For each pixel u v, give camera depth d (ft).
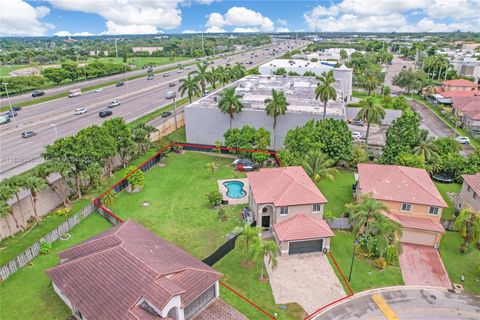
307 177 159.43
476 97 326.44
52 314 105.50
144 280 98.63
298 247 136.77
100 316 92.43
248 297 114.42
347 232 151.23
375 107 221.25
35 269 124.88
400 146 197.47
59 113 308.40
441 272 128.16
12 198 138.00
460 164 193.77
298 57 617.62
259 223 147.54
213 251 136.77
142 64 648.79
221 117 241.35
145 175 204.64
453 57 586.45
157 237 128.16
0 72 541.34
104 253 110.52
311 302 113.29
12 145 225.35
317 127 205.26
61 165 152.46
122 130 199.21
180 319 96.78
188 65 620.90
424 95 415.03
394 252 130.62
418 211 145.18
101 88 426.10
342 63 520.42
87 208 158.61
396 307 111.75
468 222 132.77
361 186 155.94
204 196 180.14
